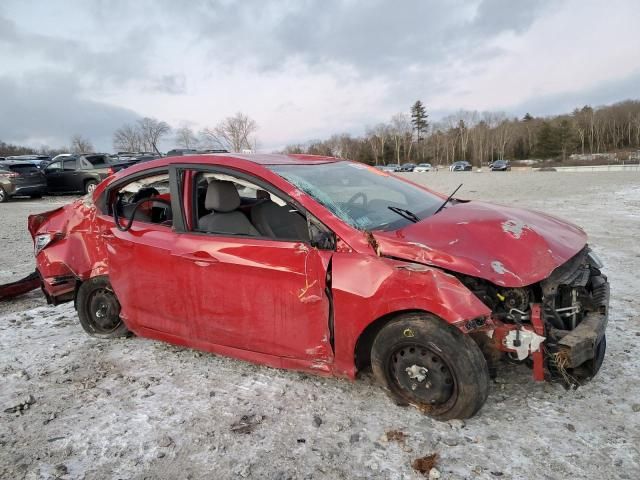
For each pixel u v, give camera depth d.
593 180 24.31
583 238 3.54
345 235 3.06
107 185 4.29
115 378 3.73
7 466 2.78
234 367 3.78
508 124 104.81
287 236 3.55
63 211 4.68
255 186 3.68
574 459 2.59
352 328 3.00
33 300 5.95
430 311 2.71
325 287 3.06
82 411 3.30
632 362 3.58
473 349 2.75
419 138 121.75
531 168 62.62
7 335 4.73
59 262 4.50
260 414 3.13
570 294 3.11
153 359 4.02
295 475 2.57
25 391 3.61
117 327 4.47
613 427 2.83
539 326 2.75
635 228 9.20
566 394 3.19
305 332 3.19
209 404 3.28
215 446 2.85
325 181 3.66
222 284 3.44
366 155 103.75
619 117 97.62
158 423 3.10
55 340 4.56
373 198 3.70
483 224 3.19
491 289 2.98
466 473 2.52
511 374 3.44
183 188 3.71
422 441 2.78
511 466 2.55
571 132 90.88
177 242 3.66
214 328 3.57
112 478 2.63
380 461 2.64
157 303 3.85
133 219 4.08
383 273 2.88
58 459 2.81
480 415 3.00
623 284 5.52
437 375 2.86
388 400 3.19
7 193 19.59
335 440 2.84
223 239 3.46
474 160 97.56
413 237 3.00
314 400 3.25
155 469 2.69
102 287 4.45
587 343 2.76
